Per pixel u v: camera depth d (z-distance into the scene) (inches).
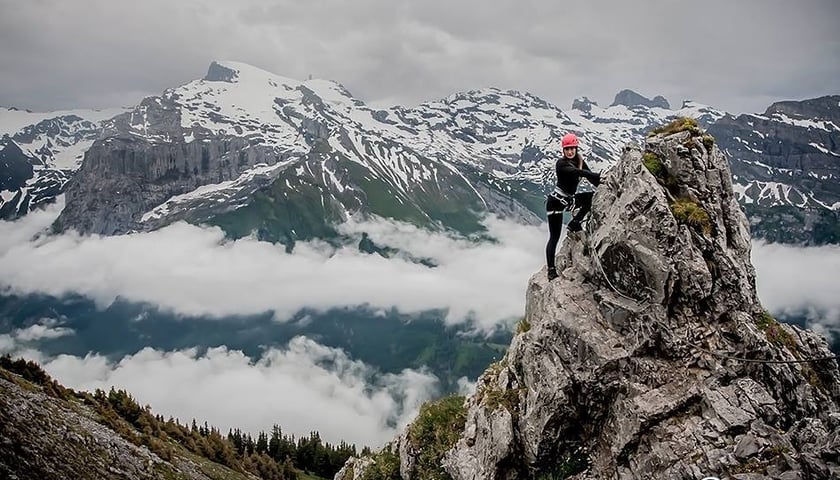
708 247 864.3
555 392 908.6
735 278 860.0
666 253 853.2
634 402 841.5
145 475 1621.6
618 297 905.5
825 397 842.2
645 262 858.8
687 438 784.9
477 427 1079.6
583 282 968.3
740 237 921.5
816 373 873.5
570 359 913.5
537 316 1037.2
